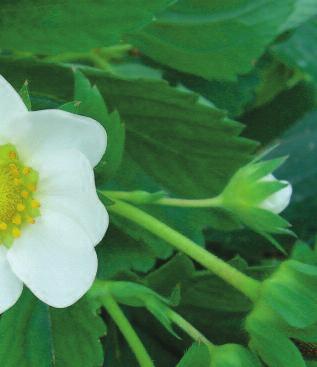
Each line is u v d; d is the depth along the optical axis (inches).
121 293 9.4
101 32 10.0
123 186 10.6
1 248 8.9
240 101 11.7
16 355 9.6
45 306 9.7
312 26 12.6
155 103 10.3
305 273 9.0
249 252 11.5
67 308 9.6
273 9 11.0
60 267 8.7
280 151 12.1
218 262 9.4
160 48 11.0
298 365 9.0
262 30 11.0
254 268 10.0
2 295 8.8
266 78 12.2
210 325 10.5
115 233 10.1
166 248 10.1
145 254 10.2
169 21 10.9
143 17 9.9
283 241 11.5
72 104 8.8
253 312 9.1
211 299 10.4
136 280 10.2
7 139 8.7
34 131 8.7
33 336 9.6
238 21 10.9
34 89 10.3
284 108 12.2
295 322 8.9
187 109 10.3
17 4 10.0
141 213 9.5
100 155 8.6
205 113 10.3
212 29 10.9
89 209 8.6
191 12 10.9
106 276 10.1
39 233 8.8
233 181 9.4
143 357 9.5
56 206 8.8
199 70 11.1
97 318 9.5
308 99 12.2
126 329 9.5
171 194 10.7
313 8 12.0
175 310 10.5
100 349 9.6
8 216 8.9
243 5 11.0
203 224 10.5
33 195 8.9
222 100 11.7
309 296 9.0
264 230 9.4
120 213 9.5
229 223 10.5
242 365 9.1
